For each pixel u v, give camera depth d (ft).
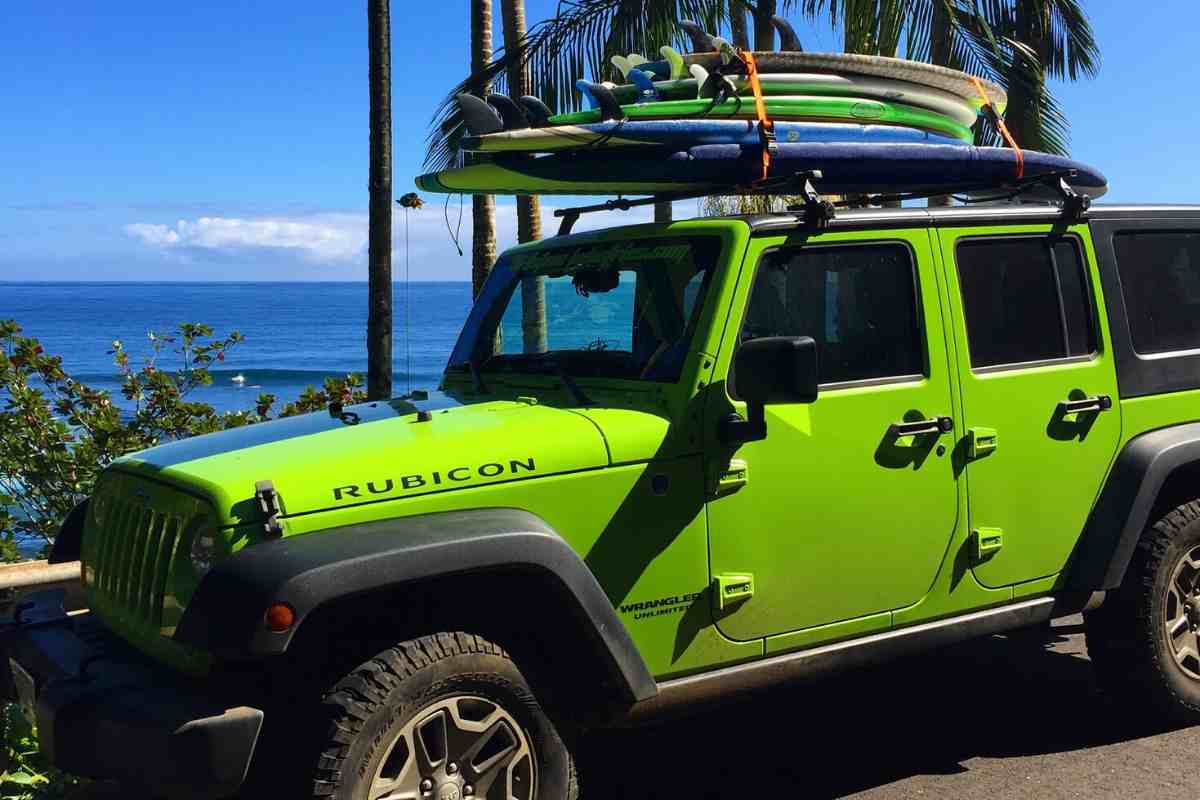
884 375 13.51
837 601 13.12
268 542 10.13
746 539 12.49
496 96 14.40
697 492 12.19
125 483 12.20
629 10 30.66
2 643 12.59
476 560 10.44
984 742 15.58
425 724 10.59
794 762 15.12
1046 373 14.58
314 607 9.63
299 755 10.19
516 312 15.37
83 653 11.50
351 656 10.69
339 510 10.51
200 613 9.76
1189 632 15.60
